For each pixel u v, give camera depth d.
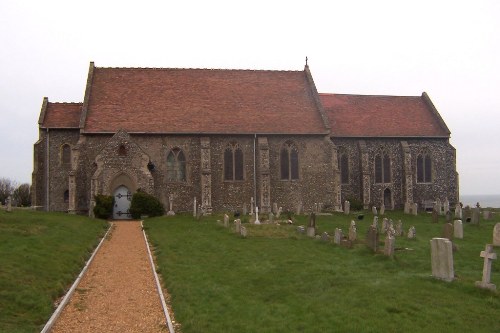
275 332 11.46
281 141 44.12
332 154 44.66
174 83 45.66
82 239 24.42
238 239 25.77
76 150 39.72
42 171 42.31
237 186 43.03
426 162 50.06
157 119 42.22
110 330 11.92
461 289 14.56
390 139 49.09
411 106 52.59
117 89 43.91
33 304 13.12
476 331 11.40
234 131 42.84
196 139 42.41
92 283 16.64
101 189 38.91
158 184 41.47
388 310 12.86
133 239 26.98
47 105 44.00
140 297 14.94
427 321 12.02
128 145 39.69
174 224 32.41
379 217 38.41
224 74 47.69
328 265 18.61
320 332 11.38
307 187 44.38
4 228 23.50
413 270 17.47
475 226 30.70
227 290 15.26
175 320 12.66
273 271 17.81
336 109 50.22
